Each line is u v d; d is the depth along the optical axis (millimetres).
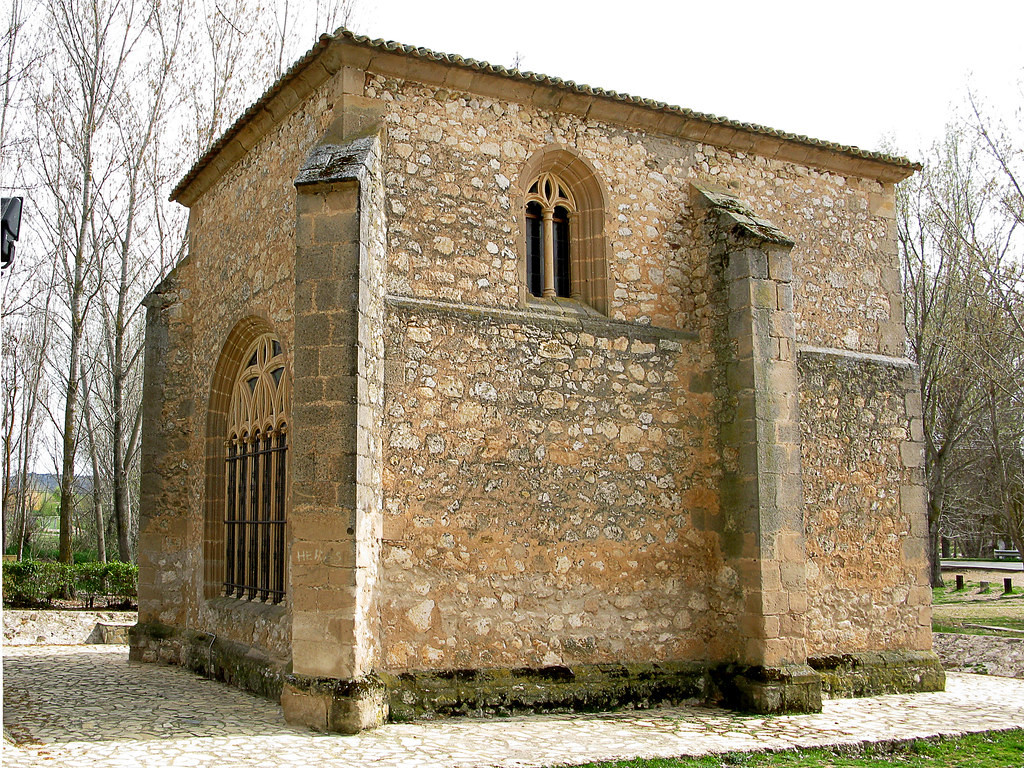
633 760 6855
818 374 10961
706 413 10211
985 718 8938
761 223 10281
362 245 8156
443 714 8289
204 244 12758
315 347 8031
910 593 11180
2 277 5750
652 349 10070
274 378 10469
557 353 9539
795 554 9500
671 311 10406
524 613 8961
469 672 8562
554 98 9961
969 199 22188
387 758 6633
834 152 11633
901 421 11547
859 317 11773
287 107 10102
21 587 17141
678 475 10000
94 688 9711
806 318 11305
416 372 8828
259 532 10422
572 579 9250
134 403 29266
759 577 9258
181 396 12633
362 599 7844
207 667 10617
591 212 10297
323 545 7738
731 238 10062
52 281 23328
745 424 9625
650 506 9789
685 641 9695
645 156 10586
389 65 9156
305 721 7645
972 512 33344
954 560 39656
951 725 8516
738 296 9875
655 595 9648
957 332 21812
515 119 9867
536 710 8695
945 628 16406
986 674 12570
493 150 9688
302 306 8133
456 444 8914
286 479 9781
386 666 8281
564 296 10312
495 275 9508
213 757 6547
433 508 8719
